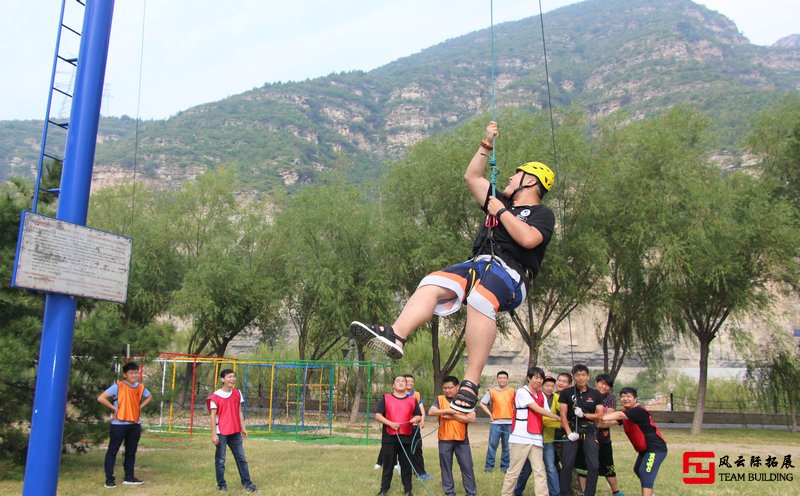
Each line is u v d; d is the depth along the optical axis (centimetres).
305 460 1491
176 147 13375
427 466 1395
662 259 2552
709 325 2891
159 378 2448
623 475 1315
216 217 3447
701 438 2591
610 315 2970
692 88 15025
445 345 3775
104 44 689
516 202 387
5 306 1173
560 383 999
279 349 3969
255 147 14125
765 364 3150
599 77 18762
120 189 3338
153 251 3181
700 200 2523
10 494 1009
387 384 3631
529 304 2762
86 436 1283
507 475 931
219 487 1071
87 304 1355
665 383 4900
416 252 2627
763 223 2583
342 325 2831
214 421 1079
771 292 2914
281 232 3353
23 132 15850
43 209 1216
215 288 3092
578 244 2569
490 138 410
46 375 635
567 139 2569
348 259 2862
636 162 2634
